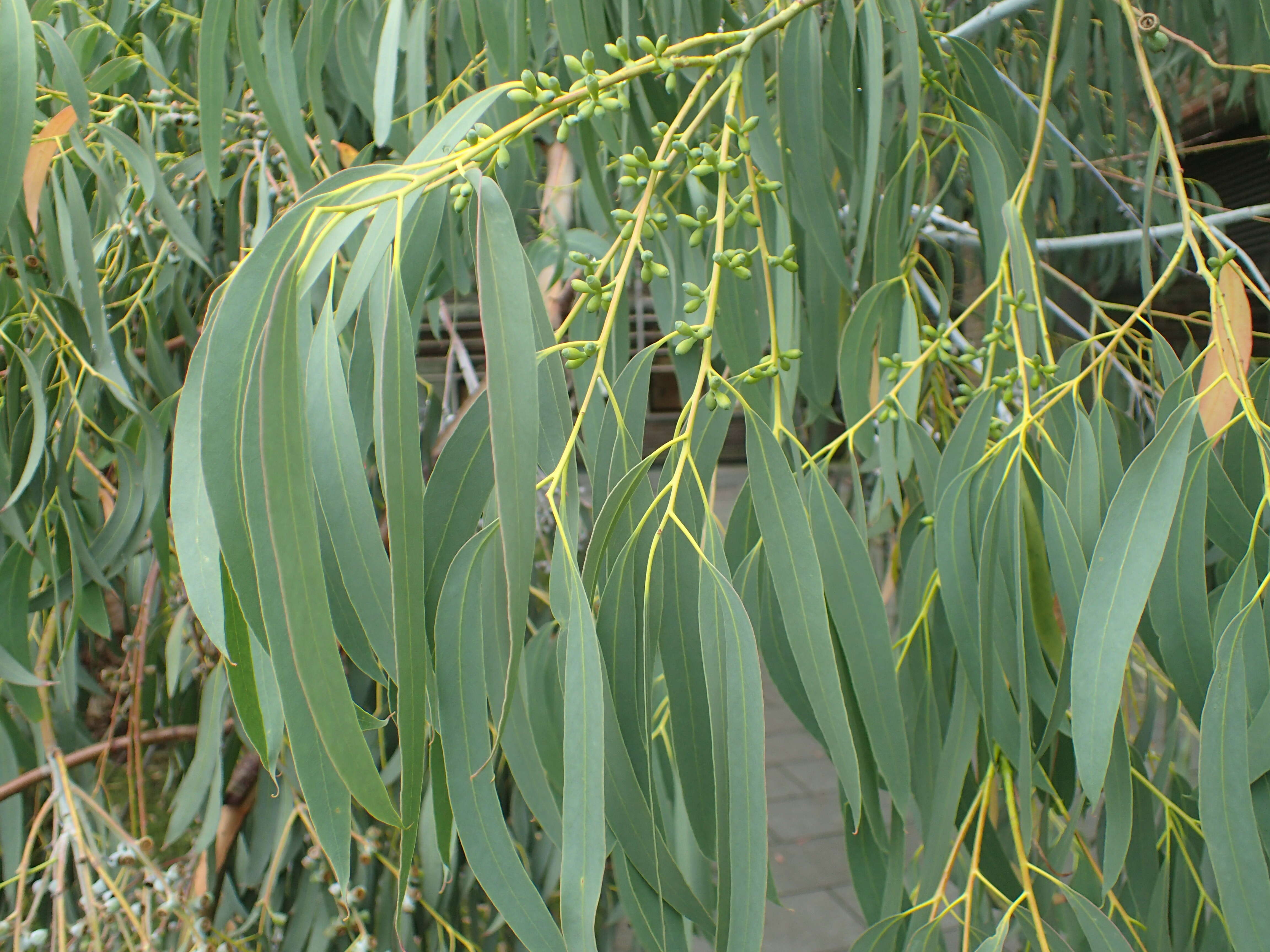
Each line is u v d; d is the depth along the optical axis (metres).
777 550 0.42
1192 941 0.56
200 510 0.36
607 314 0.39
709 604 0.40
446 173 0.36
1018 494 0.48
